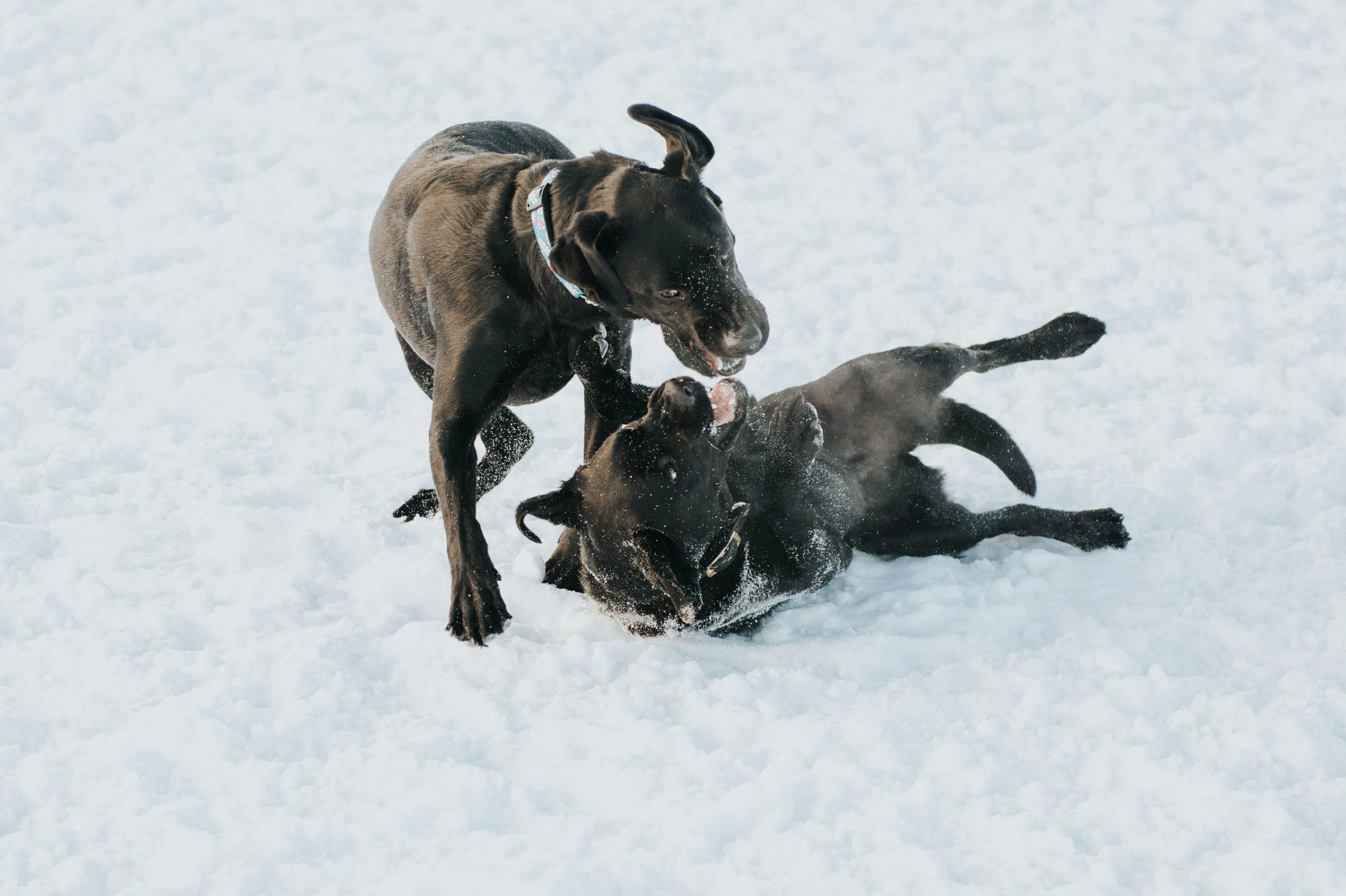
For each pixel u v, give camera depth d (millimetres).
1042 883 6504
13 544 10586
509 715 8258
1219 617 8953
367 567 10305
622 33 24312
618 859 6809
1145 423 12438
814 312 15625
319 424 13750
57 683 8727
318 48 24422
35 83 23547
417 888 6660
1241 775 7195
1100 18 23609
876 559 10562
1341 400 12516
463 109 21953
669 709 8281
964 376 13820
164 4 26359
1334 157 18453
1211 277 15578
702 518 8625
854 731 7820
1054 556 10070
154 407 13992
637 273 8836
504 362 9461
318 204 19297
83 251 18266
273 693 8492
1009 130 20141
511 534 11203
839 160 19594
